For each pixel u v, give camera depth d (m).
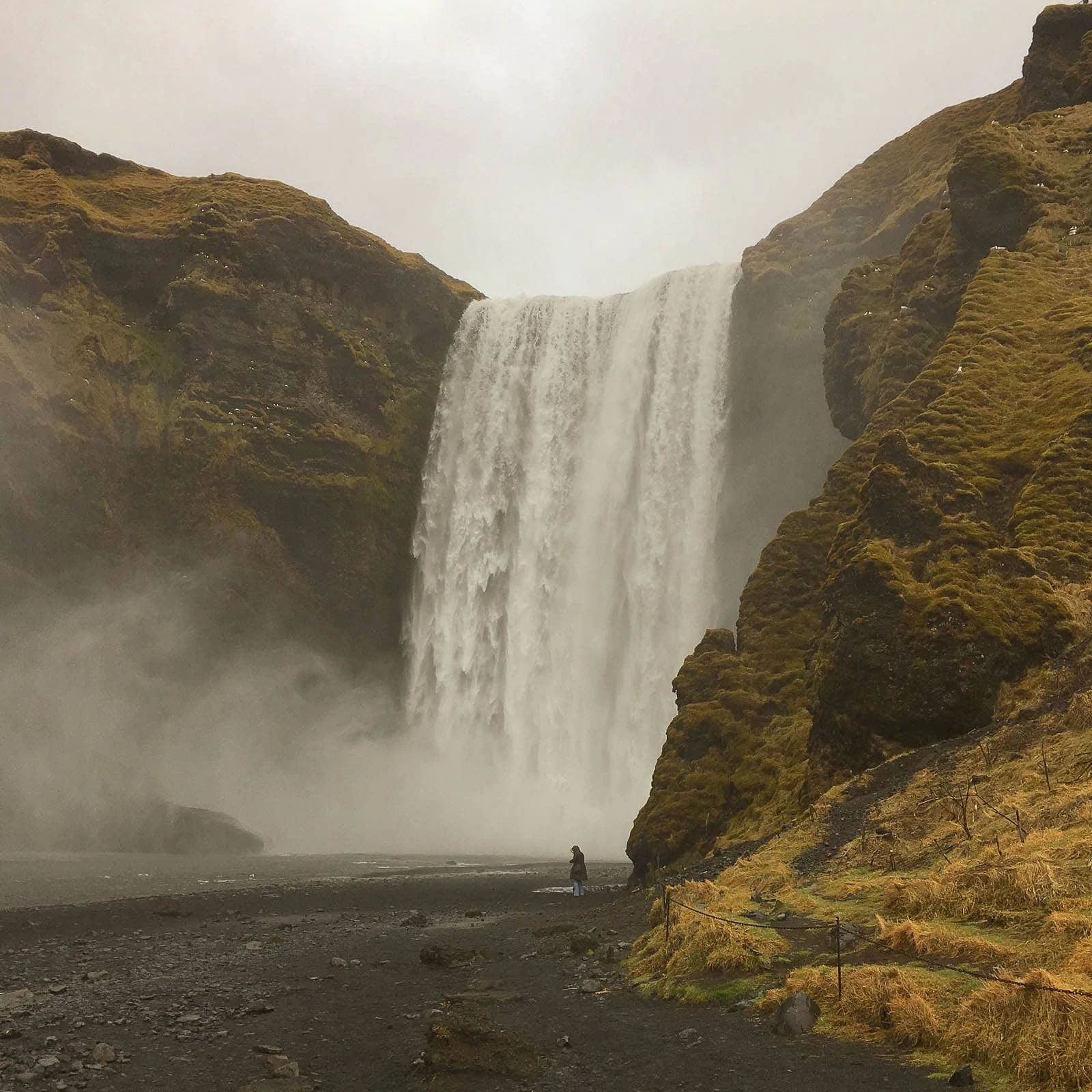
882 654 27.53
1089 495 31.36
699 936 15.69
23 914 29.72
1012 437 35.53
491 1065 11.82
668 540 74.12
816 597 38.72
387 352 88.06
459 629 82.50
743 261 75.12
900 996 11.91
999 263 45.50
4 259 76.81
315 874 45.47
